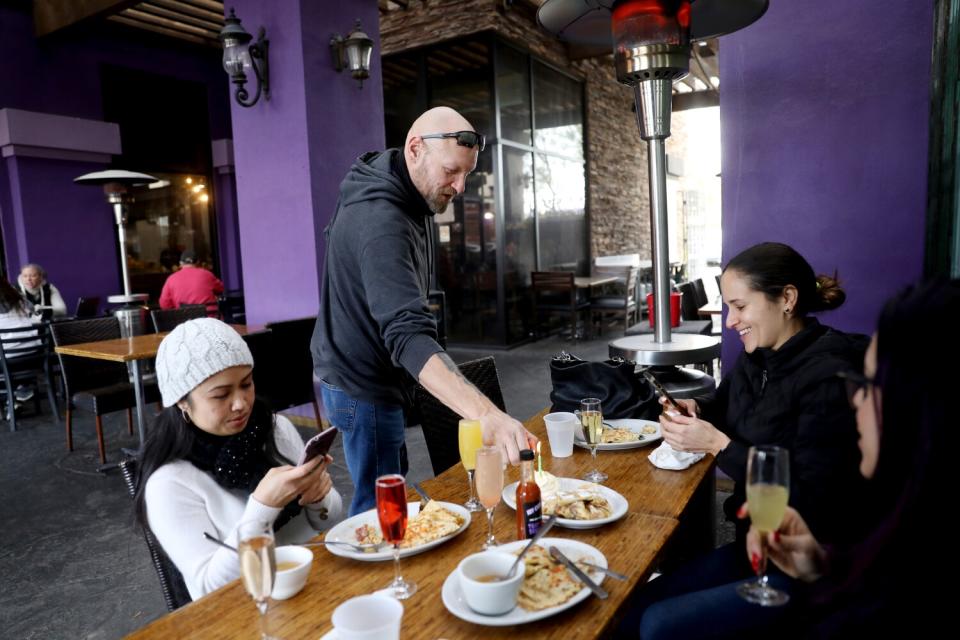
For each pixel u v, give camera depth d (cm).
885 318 87
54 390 511
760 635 125
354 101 476
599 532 130
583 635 95
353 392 194
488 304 768
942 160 241
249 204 475
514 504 144
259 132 461
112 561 269
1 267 700
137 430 471
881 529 88
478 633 96
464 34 727
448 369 157
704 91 1023
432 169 184
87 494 346
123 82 781
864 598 90
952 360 80
